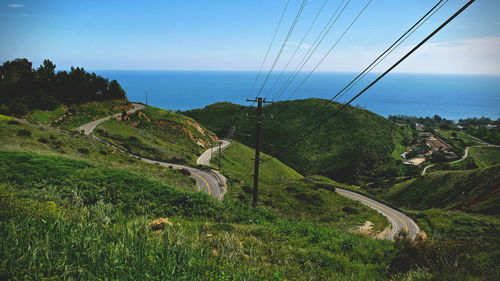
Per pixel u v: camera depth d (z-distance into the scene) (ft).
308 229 43.34
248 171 254.88
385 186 315.58
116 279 11.21
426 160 407.23
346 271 25.05
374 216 145.28
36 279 10.75
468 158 401.70
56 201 32.12
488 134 579.07
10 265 11.03
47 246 12.10
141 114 312.29
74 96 301.84
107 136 224.33
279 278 16.39
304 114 480.64
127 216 43.09
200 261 14.40
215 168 213.25
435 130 622.54
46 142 130.41
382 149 412.77
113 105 328.70
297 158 405.80
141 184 59.57
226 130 476.95
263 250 26.86
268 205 139.95
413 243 28.37
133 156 189.67
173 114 348.59
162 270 12.19
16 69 290.76
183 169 175.11
